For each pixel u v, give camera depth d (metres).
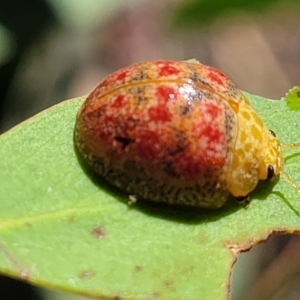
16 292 0.06
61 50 0.08
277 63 0.10
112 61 0.09
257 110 0.05
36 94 0.07
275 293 0.07
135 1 0.09
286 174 0.05
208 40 0.10
